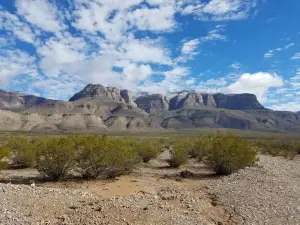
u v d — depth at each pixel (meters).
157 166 24.55
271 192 14.46
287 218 10.70
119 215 9.98
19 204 10.62
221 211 11.89
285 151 37.84
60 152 16.67
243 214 11.22
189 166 24.73
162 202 12.28
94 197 12.70
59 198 11.84
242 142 21.27
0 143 27.36
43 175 17.50
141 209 10.74
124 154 18.66
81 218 9.72
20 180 16.95
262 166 22.19
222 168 20.41
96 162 17.36
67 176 18.02
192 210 11.59
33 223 9.07
